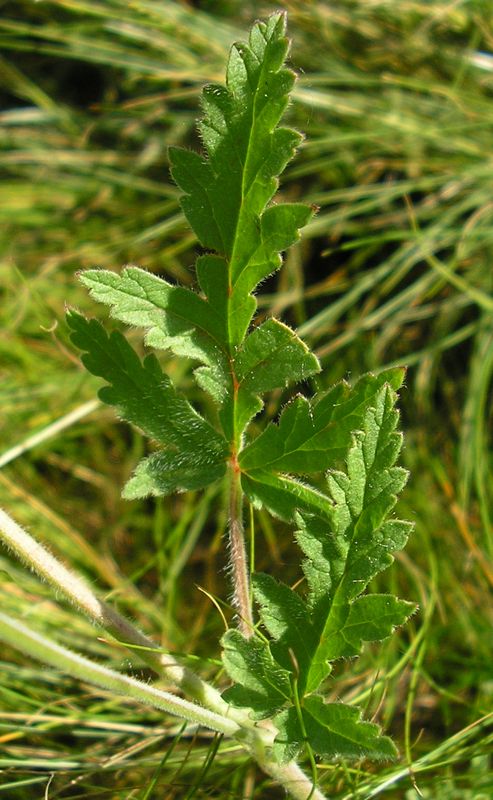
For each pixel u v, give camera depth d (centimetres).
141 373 20
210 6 41
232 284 20
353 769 25
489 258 36
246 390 20
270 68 20
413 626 29
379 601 19
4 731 26
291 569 32
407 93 39
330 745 19
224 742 26
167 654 20
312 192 39
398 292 37
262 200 20
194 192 20
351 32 40
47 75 42
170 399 20
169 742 27
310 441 20
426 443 34
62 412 34
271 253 20
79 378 35
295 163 39
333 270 38
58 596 20
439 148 38
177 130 40
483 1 40
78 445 35
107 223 39
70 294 38
